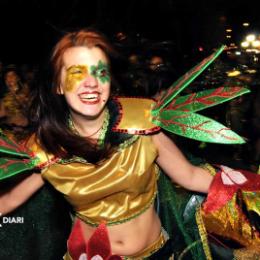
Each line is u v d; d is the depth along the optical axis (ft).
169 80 9.06
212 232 5.68
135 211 5.06
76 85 4.53
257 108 9.37
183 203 5.95
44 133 4.81
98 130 4.81
